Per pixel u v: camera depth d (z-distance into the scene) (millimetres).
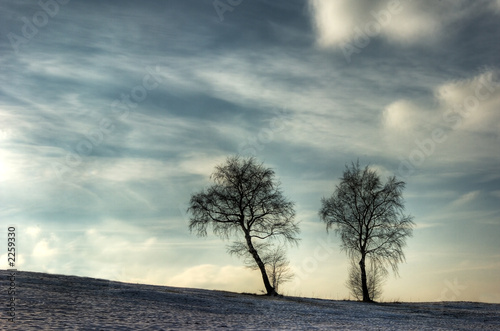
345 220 47312
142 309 23547
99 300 25172
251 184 43469
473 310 38906
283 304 33812
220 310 26797
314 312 30234
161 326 18297
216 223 43438
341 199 47688
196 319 21703
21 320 17156
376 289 46406
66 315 19375
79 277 36688
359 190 47312
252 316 25312
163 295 30172
